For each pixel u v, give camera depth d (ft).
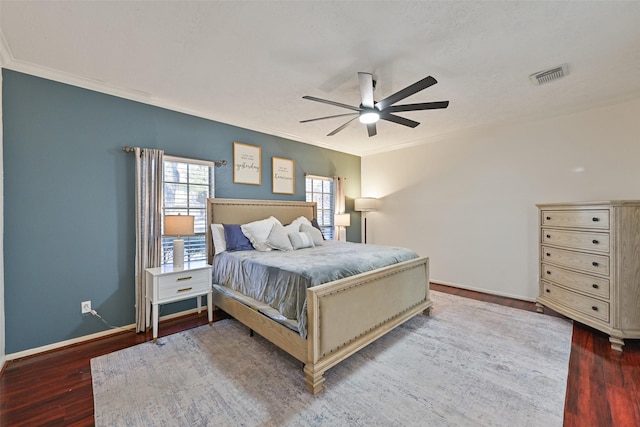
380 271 8.31
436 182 15.34
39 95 7.91
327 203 17.42
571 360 7.34
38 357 7.63
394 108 8.03
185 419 5.33
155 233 9.68
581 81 8.69
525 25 6.03
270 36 6.42
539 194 11.96
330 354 6.67
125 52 7.06
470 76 8.33
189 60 7.45
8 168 7.45
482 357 7.54
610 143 10.35
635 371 6.80
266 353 7.80
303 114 11.54
